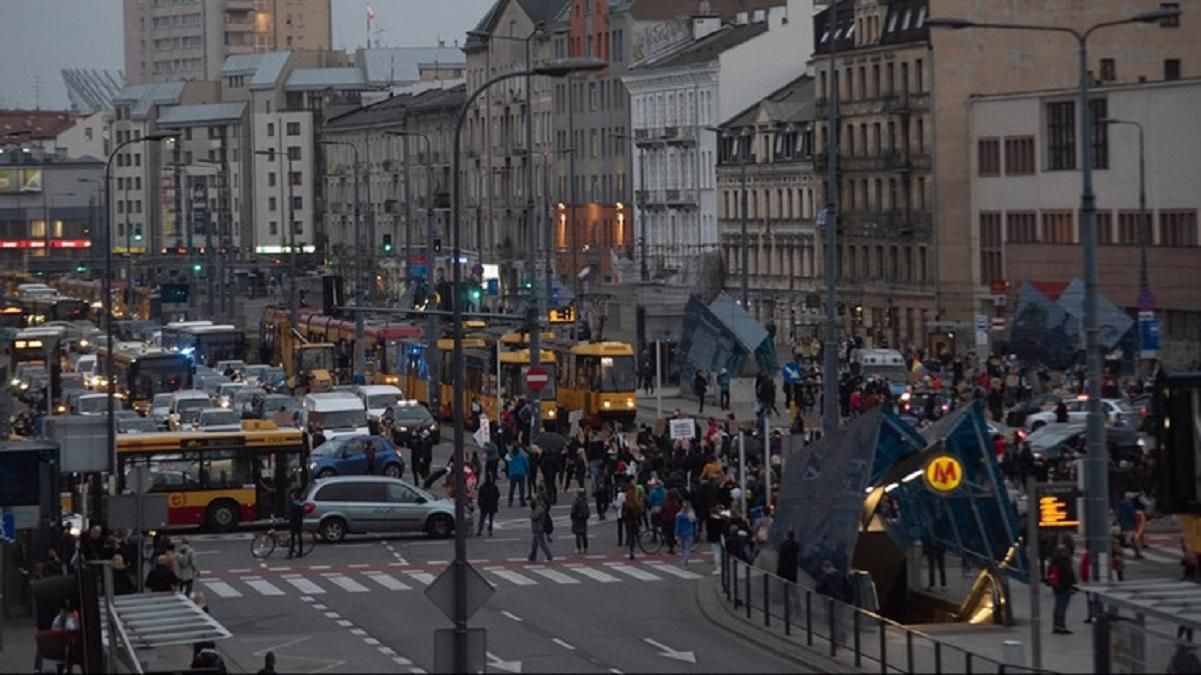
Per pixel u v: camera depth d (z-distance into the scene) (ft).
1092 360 220.02
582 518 299.38
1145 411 345.10
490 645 219.82
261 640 228.63
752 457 336.49
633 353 470.80
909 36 630.33
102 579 224.33
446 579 170.40
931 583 233.35
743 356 370.94
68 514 308.81
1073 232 567.18
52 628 207.82
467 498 325.42
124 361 555.69
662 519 300.40
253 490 335.67
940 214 618.44
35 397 509.76
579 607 248.93
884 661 192.54
